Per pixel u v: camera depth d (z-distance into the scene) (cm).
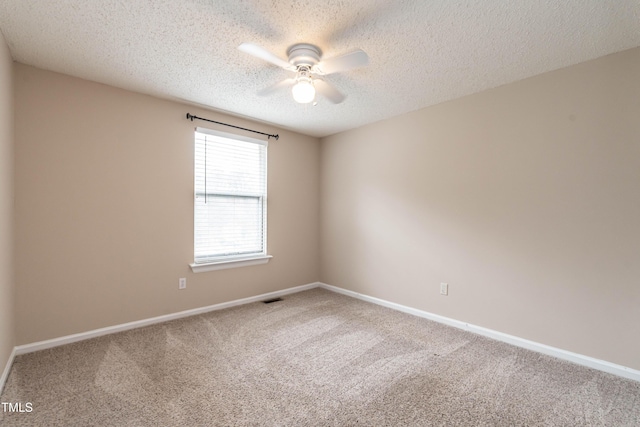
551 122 229
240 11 163
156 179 283
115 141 260
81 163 244
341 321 298
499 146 257
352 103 298
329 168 419
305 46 191
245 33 183
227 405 168
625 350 200
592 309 212
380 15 165
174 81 250
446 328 282
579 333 218
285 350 235
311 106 306
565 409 168
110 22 173
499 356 228
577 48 197
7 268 197
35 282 226
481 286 269
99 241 254
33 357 216
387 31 180
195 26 177
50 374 195
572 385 191
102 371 200
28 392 176
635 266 196
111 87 257
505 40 188
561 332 226
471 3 154
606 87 206
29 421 153
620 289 202
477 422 158
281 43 194
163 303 290
